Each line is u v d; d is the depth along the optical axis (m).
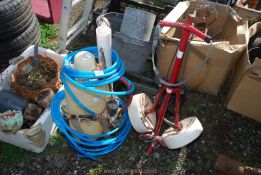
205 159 2.01
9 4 2.02
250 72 1.90
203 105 2.32
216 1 2.73
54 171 1.88
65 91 1.75
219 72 2.12
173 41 2.02
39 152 1.93
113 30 2.49
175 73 1.65
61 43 2.50
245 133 2.18
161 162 1.97
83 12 2.72
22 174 1.85
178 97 1.81
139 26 2.18
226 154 2.05
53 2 2.67
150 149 1.97
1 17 2.01
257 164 2.02
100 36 1.62
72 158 1.94
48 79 2.09
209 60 2.04
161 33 2.03
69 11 2.24
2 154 1.92
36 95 1.97
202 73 2.18
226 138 2.14
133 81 2.38
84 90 1.65
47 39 2.72
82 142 1.86
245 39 2.04
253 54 2.22
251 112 2.15
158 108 2.23
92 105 1.77
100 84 1.62
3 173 1.85
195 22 2.29
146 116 2.00
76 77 1.59
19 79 2.03
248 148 2.10
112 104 1.94
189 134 1.76
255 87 1.95
